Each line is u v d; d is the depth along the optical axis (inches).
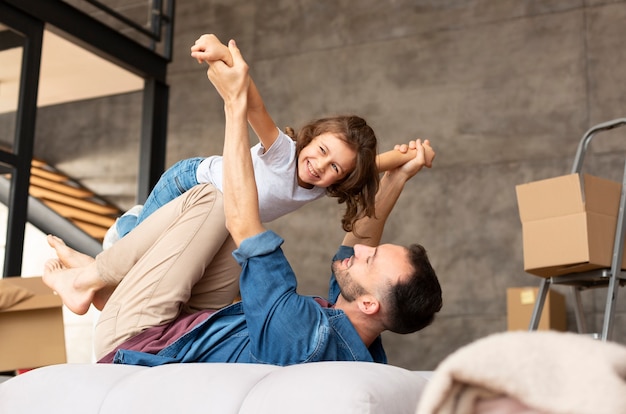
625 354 29.0
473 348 28.7
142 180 223.9
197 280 77.7
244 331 70.9
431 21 257.0
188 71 288.0
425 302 70.1
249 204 68.3
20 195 185.6
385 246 72.2
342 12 270.2
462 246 239.6
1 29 185.3
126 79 229.9
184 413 52.9
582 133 233.0
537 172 235.5
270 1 281.7
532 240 132.6
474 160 243.3
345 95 263.6
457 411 28.4
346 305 71.8
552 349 28.6
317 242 257.6
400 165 96.3
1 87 185.8
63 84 234.8
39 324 113.3
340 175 90.7
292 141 91.5
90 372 60.5
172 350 71.2
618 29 234.8
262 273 66.6
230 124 70.8
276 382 52.4
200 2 291.9
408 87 255.6
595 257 126.1
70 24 200.4
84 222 276.1
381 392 49.5
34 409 58.3
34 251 271.0
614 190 130.4
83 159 324.2
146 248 79.1
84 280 80.8
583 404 26.5
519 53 244.2
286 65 274.4
